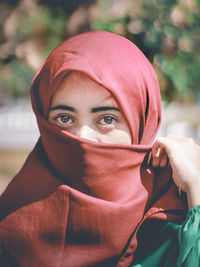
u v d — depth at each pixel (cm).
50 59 144
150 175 144
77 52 138
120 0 255
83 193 141
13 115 1448
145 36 245
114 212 137
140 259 138
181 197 143
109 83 133
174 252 132
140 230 140
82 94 134
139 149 139
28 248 143
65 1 269
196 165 140
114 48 140
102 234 138
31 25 267
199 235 127
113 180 138
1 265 146
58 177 145
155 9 251
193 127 1263
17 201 147
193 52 254
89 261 140
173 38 248
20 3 278
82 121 136
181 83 247
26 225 144
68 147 137
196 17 254
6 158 1100
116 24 246
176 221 138
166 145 142
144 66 146
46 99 142
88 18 258
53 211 142
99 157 135
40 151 155
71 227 140
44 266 141
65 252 141
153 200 143
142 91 143
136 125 142
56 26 265
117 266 140
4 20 277
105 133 137
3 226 146
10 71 296
